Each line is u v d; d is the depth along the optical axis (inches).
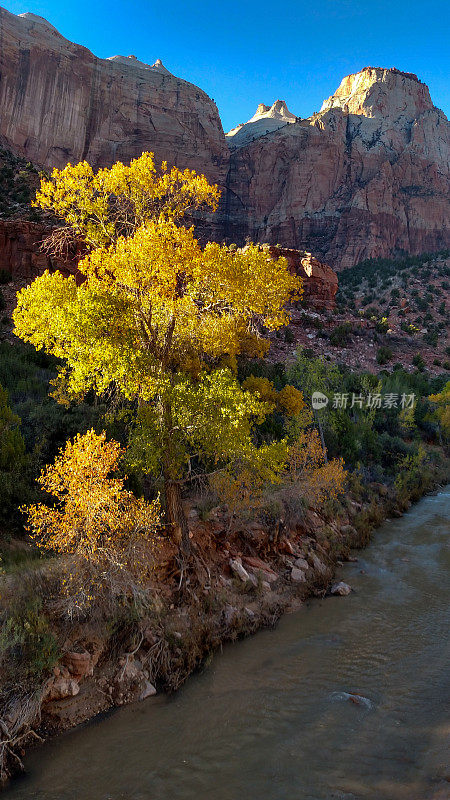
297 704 277.0
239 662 324.8
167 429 350.6
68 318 319.6
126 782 216.7
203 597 366.0
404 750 233.0
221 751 237.1
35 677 248.8
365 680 302.0
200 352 445.7
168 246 326.6
